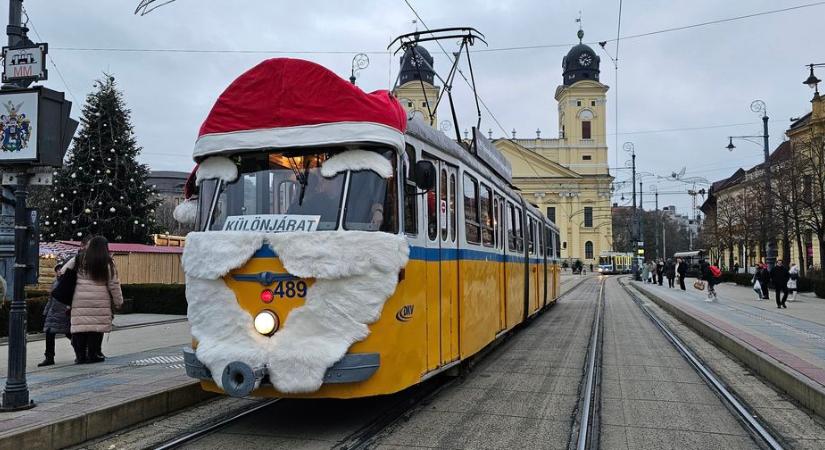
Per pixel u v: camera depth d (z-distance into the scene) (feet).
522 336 46.37
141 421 21.86
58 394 22.53
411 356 21.03
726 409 24.30
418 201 22.30
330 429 21.27
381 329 19.42
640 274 178.81
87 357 30.78
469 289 28.19
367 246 19.07
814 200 90.84
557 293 74.54
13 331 20.42
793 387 25.94
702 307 66.49
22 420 18.70
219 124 21.11
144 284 61.36
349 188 19.90
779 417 23.20
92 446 19.22
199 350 19.53
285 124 20.40
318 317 18.85
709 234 161.17
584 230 286.05
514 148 284.61
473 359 32.68
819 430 21.43
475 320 29.22
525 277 46.73
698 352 39.42
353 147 20.20
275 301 19.17
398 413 23.49
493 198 34.63
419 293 21.89
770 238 99.96
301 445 19.43
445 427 21.70
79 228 77.97
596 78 290.97
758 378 30.63
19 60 21.95
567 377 30.60
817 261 133.59
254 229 20.16
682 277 107.45
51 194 81.00
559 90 297.33
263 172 20.72
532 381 29.66
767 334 41.09
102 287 30.35
